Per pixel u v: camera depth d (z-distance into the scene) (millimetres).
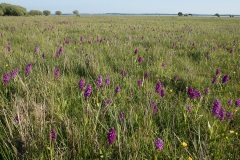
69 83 5715
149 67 7496
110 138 3025
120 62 8031
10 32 16125
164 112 4434
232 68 8188
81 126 3670
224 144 3621
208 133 3891
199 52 10523
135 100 5074
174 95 5613
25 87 4922
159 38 15320
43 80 5363
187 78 6652
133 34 18062
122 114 3939
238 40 15375
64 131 3727
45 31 17266
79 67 7262
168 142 3420
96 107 4426
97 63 7258
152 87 5797
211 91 5977
